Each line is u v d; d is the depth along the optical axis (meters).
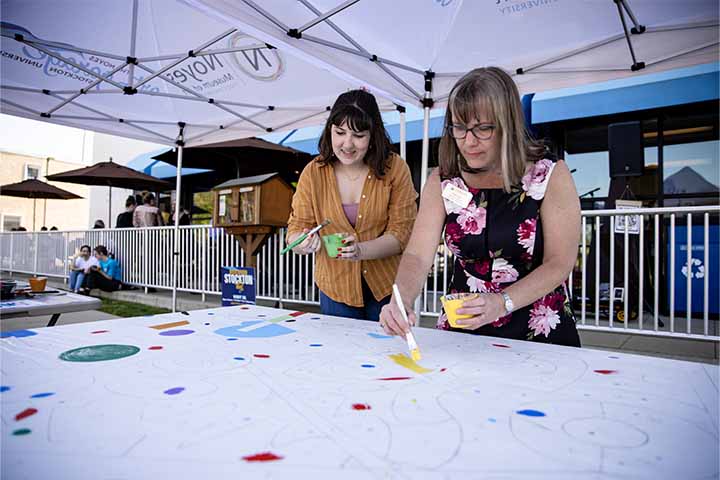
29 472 0.47
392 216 1.97
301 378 0.83
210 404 0.68
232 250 5.44
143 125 4.21
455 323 1.03
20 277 9.46
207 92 3.55
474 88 1.19
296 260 5.04
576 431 0.60
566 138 5.61
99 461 0.50
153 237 6.60
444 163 1.43
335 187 1.96
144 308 5.91
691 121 5.02
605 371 0.89
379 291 1.96
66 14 2.74
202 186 9.76
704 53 2.45
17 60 3.05
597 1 2.32
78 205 17.14
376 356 1.00
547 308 1.34
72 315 5.39
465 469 0.49
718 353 3.19
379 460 0.51
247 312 1.63
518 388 0.78
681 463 0.51
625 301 3.31
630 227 3.66
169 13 2.90
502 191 1.34
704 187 4.95
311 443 0.55
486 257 1.39
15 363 0.90
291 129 4.00
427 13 2.47
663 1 2.26
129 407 0.67
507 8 2.45
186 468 0.48
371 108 1.83
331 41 2.52
